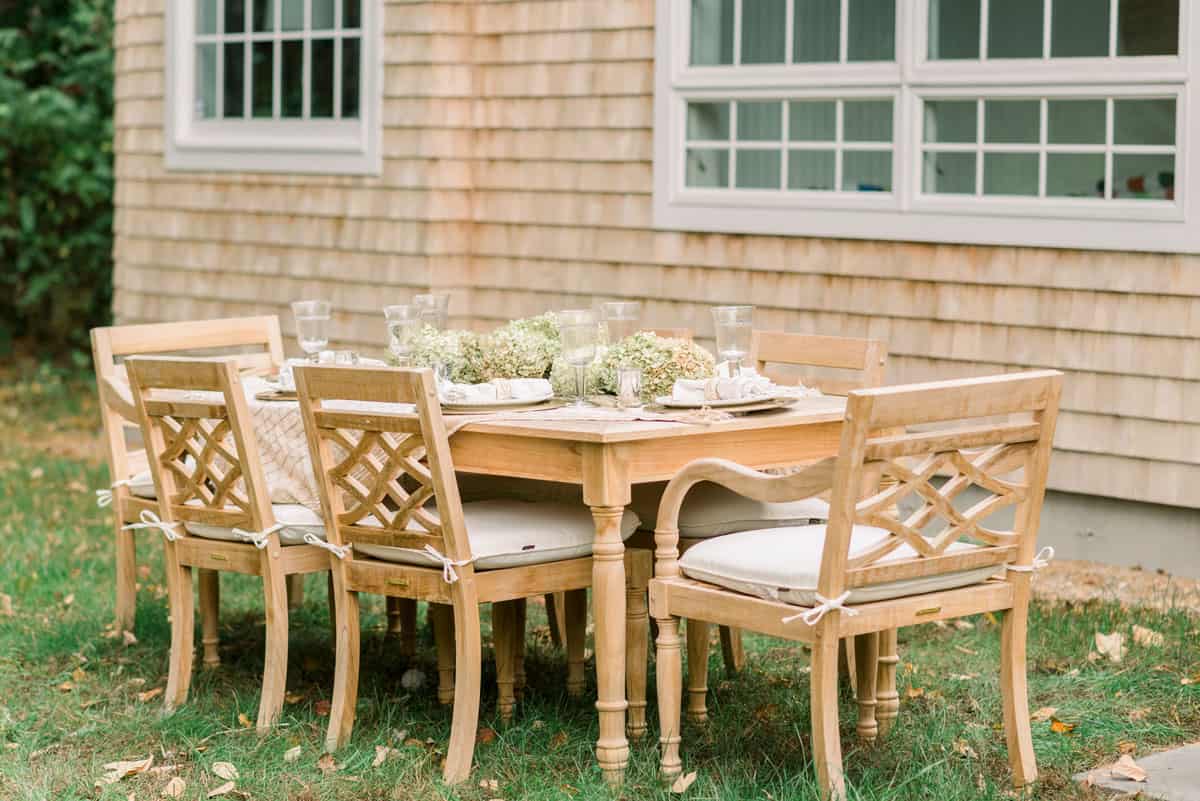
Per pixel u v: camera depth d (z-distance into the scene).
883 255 6.88
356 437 4.62
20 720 4.73
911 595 3.80
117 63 9.45
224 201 8.96
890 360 6.89
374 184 8.30
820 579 3.63
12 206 12.95
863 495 4.11
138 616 5.85
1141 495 6.30
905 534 3.71
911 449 3.65
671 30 7.39
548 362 4.76
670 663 4.04
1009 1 6.49
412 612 5.29
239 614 5.98
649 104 7.52
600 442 3.99
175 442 4.79
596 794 3.97
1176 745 4.37
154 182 9.30
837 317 7.03
